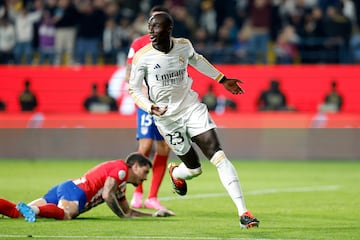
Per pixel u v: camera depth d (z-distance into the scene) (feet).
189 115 91.20
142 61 90.43
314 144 213.87
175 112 91.35
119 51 246.68
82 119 216.95
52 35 250.98
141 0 265.34
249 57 244.63
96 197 97.19
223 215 105.09
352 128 212.64
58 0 252.21
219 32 258.16
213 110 219.41
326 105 223.10
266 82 230.27
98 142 216.33
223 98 225.15
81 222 93.97
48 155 217.36
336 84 229.45
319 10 250.37
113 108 225.97
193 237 82.74
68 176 164.66
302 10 254.47
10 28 249.34
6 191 133.59
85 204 96.73
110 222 94.89
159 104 91.81
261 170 186.60
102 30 248.11
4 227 88.53
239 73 231.71
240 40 251.39
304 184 153.89
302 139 213.87
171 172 98.58
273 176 171.53
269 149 214.28
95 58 247.91
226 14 265.95
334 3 263.90
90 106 225.76
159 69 90.27
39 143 217.56
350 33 247.29
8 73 235.40
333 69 231.30
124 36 250.16
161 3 265.34
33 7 262.67
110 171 97.14
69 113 222.48
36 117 218.59
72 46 247.50
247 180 162.09
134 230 87.86
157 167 112.78
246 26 253.44
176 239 81.20
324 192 138.72
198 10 271.69
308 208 114.52
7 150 218.18
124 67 233.14
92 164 199.11
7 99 233.55
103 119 216.54
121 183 97.86
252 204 119.96
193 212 108.88
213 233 86.02
